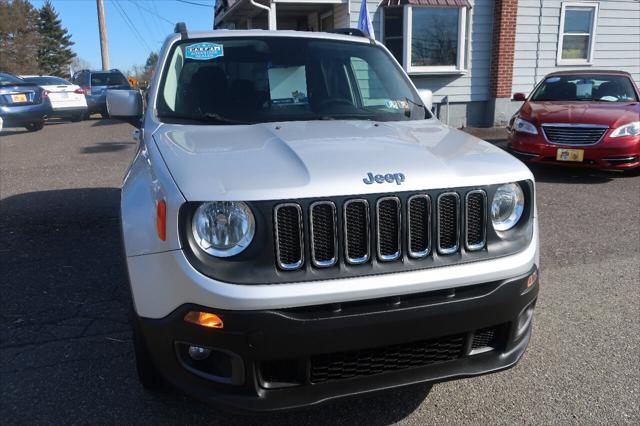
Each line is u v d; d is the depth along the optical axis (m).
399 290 2.23
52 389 2.92
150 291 2.24
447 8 12.72
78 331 3.54
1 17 49.75
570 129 7.81
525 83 13.89
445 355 2.46
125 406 2.79
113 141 12.45
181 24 4.03
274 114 3.34
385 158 2.41
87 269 4.59
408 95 3.82
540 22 13.59
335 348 2.19
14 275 4.46
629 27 14.36
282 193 2.13
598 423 2.67
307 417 2.74
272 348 2.13
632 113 7.82
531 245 2.54
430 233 2.33
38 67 58.47
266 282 2.11
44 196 7.12
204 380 2.26
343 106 3.53
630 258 4.88
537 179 8.21
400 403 2.85
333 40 3.95
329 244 2.20
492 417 2.74
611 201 6.90
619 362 3.21
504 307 2.44
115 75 19.52
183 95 3.40
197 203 2.12
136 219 2.36
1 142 12.89
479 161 2.56
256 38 3.78
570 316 3.79
